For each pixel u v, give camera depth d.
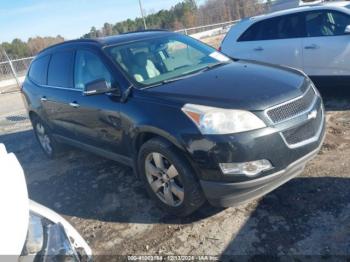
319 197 3.41
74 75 4.59
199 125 2.99
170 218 3.52
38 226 2.06
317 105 3.45
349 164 3.92
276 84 3.33
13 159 2.09
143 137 3.56
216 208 3.53
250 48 7.05
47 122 5.38
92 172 4.94
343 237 2.87
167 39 4.56
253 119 2.93
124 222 3.61
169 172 3.34
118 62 3.95
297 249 2.83
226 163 2.91
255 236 3.05
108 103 3.85
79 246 2.40
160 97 3.36
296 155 3.07
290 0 11.66
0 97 15.63
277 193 3.59
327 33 6.13
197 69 4.06
